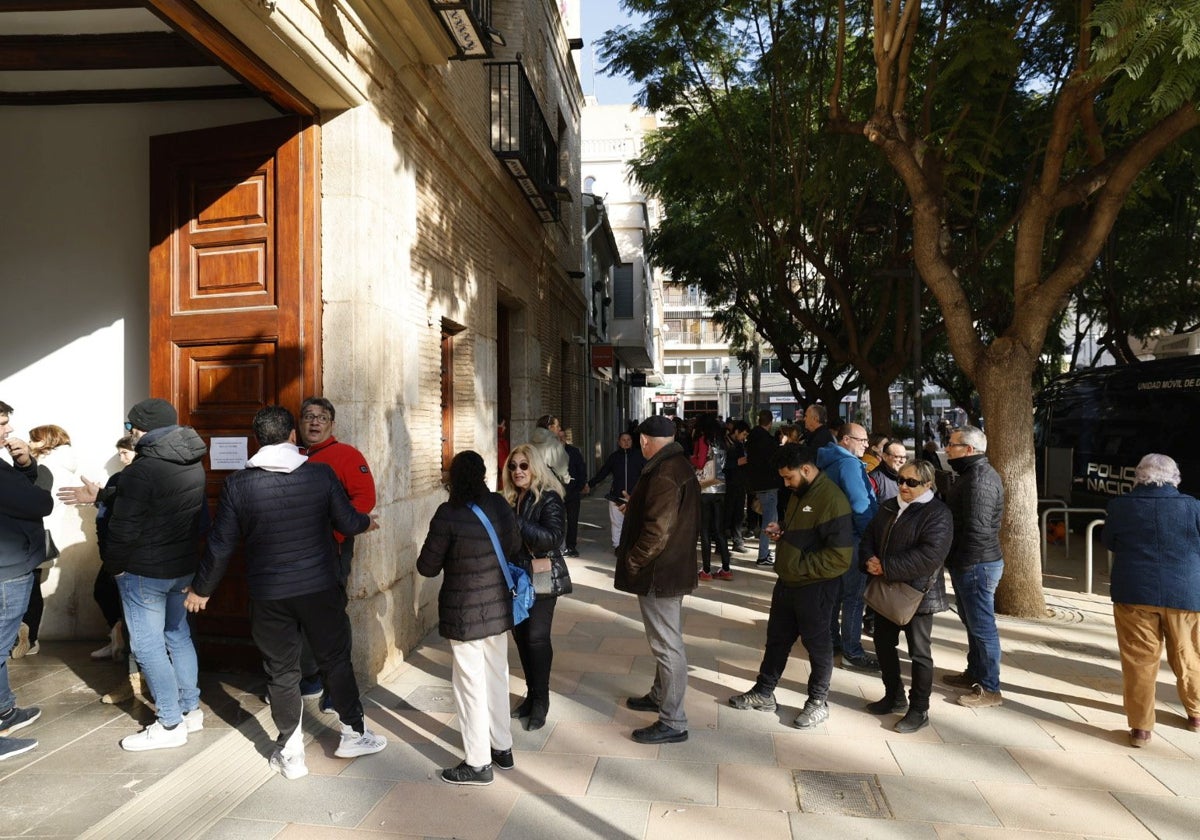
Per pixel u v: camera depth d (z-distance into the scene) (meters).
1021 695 5.05
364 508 4.52
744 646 6.11
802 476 4.54
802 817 3.44
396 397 5.60
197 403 5.14
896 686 4.65
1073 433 13.25
